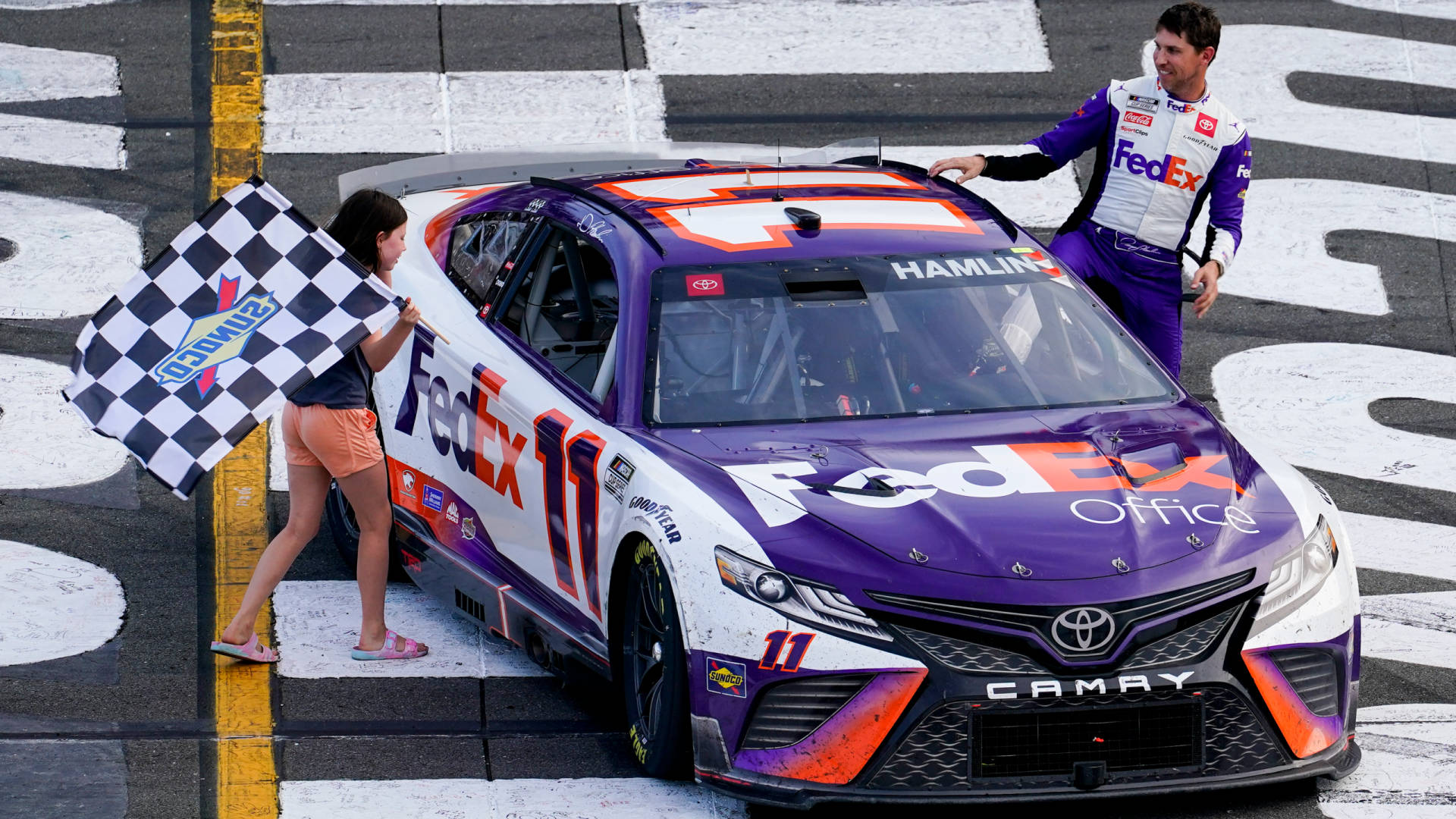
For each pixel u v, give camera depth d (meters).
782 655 17.14
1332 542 18.73
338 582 25.08
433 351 24.23
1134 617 17.19
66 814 17.83
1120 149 26.88
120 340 20.48
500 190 26.64
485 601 22.73
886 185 24.84
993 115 41.25
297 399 21.45
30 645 22.41
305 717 20.64
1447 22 47.28
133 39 43.06
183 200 36.53
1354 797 18.66
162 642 22.75
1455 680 22.33
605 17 45.19
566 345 22.02
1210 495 18.64
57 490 27.42
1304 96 43.50
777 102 41.34
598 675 20.30
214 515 27.05
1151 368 21.75
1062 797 17.02
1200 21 25.73
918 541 17.45
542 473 21.17
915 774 17.02
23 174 37.16
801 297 21.31
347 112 40.00
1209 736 17.47
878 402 20.44
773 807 18.25
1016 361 21.16
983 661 16.95
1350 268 37.19
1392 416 31.61
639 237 22.16
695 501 18.23
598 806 18.27
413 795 18.52
